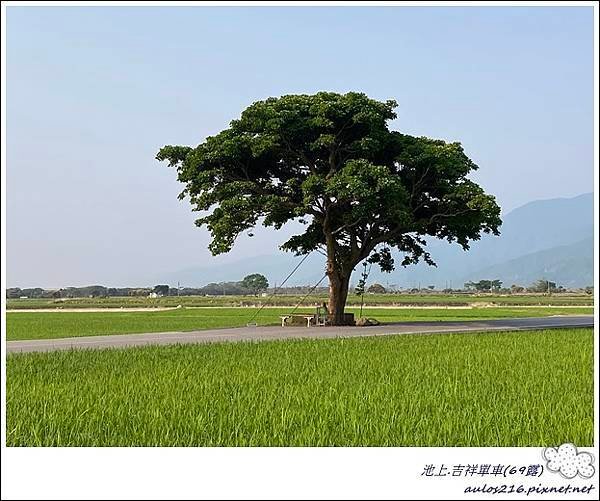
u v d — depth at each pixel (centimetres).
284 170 3722
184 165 3550
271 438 910
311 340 2441
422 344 2258
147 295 15375
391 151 3609
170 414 1020
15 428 945
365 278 3959
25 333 3117
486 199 3344
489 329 3234
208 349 2072
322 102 3397
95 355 1878
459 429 935
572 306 8075
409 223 3406
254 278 16262
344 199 3300
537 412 1027
